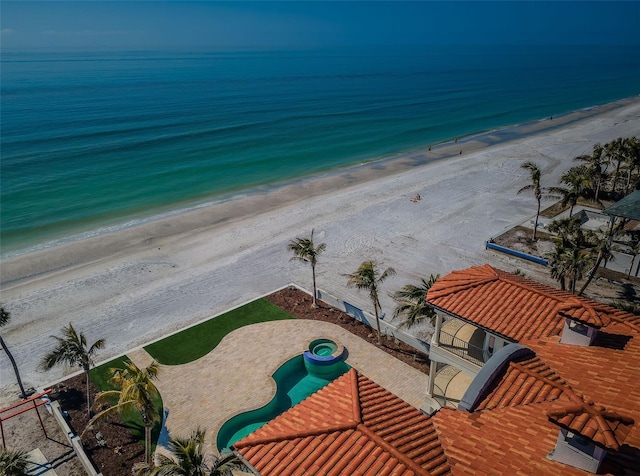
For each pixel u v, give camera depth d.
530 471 13.39
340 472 13.60
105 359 31.84
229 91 168.62
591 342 18.72
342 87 181.50
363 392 17.06
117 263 45.34
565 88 175.50
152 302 38.72
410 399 26.75
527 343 19.56
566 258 30.62
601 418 12.87
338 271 42.44
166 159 79.75
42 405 28.00
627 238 44.53
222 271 43.25
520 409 16.02
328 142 93.00
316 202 59.56
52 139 92.44
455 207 56.12
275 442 15.10
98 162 77.56
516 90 171.12
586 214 51.50
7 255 46.94
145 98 149.62
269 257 45.50
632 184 56.59
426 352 30.64
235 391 27.75
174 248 48.25
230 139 94.19
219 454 23.22
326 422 15.55
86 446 24.55
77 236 51.09
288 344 31.98
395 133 101.31
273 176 71.81
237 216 56.19
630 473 12.74
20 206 59.06
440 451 14.58
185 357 31.06
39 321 36.81
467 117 119.81
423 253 45.09
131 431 25.41
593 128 100.50
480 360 22.05
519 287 22.39
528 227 49.22
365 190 63.47
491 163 74.50
